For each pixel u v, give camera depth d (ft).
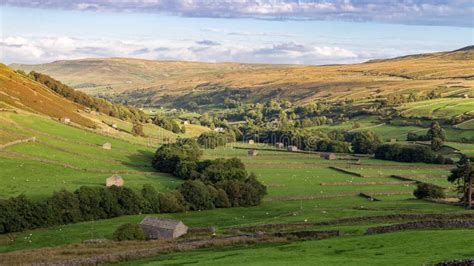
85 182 579.07
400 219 410.93
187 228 410.31
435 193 554.05
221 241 325.83
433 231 298.97
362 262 231.30
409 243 268.21
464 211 446.60
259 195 564.30
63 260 285.64
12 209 435.12
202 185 547.49
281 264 237.04
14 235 420.36
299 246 290.35
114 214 497.05
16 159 635.66
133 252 296.10
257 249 294.87
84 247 334.24
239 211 527.40
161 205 519.60
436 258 228.43
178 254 298.15
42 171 609.42
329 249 273.54
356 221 411.75
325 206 525.75
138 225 395.34
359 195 600.80
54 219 456.04
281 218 459.73
